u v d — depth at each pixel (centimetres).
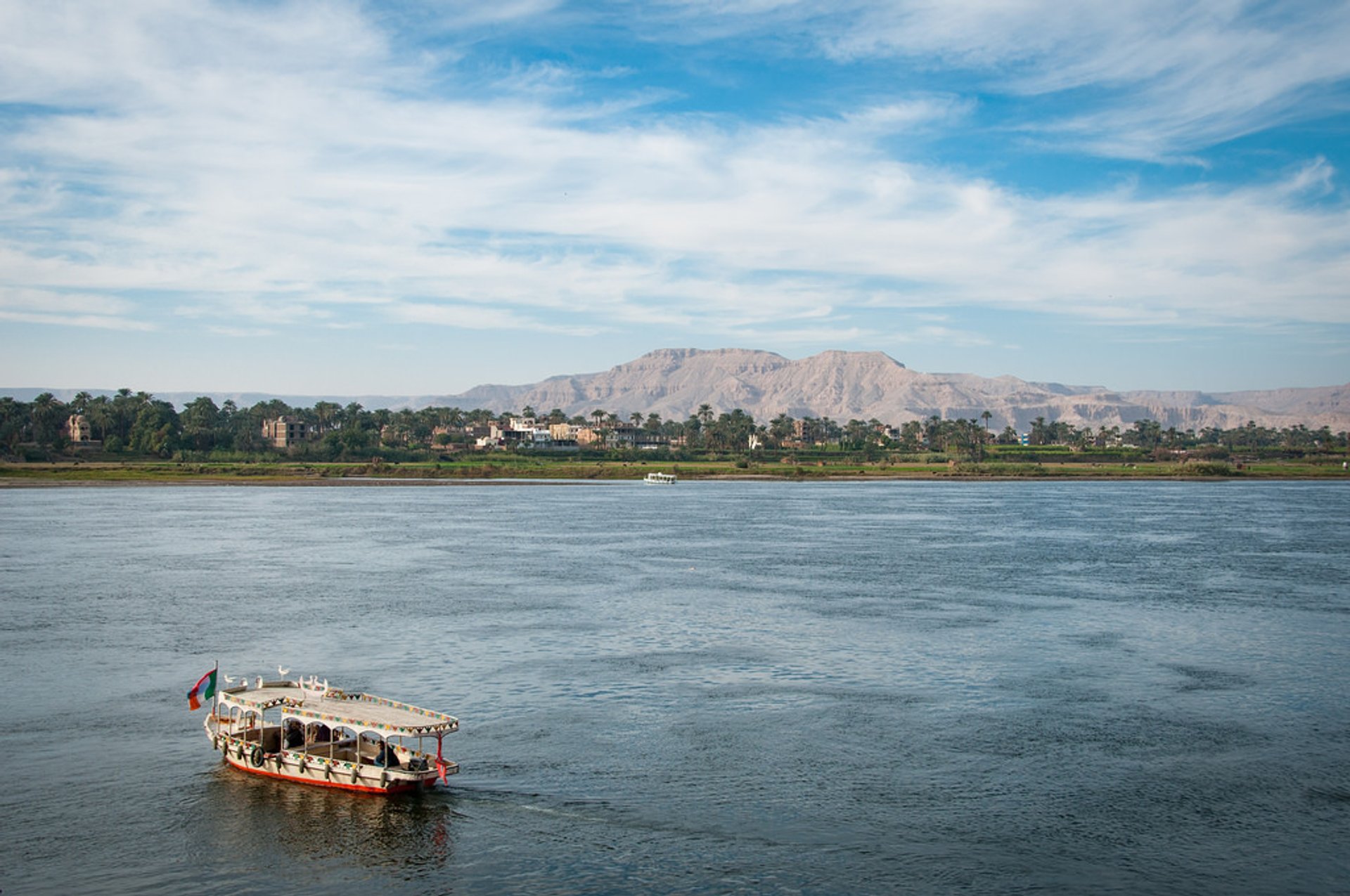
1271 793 4981
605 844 4419
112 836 4488
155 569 12512
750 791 4991
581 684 6906
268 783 5084
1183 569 12725
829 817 4694
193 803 4834
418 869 4206
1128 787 5053
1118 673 7262
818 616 9381
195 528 17850
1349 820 4678
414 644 8106
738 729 5912
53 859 4272
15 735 5759
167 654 7738
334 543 15538
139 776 5169
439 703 6412
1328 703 6481
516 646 8069
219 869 4194
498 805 4806
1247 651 7925
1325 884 4094
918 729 5947
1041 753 5541
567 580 11669
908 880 4112
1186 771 5275
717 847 4394
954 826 4600
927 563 13362
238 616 9331
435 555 14075
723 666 7412
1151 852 4359
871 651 7912
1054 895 4003
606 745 5631
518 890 4031
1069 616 9431
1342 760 5431
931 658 7700
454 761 5366
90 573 12119
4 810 4738
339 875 4156
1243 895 4012
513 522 19475
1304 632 8656
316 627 8806
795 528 18450
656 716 6169
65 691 6675
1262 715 6244
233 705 5344
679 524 19275
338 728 5125
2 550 14350
